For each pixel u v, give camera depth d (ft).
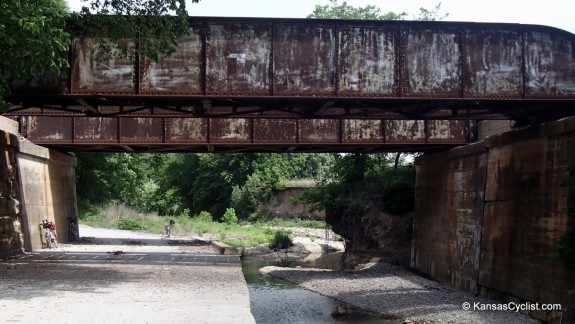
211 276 65.57
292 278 97.96
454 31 60.03
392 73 59.36
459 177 82.99
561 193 55.57
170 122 92.43
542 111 68.33
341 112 80.43
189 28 58.49
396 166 131.85
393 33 59.77
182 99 59.31
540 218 59.16
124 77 57.98
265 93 58.49
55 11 50.60
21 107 68.33
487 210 72.23
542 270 58.03
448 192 87.10
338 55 59.16
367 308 70.79
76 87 57.77
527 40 60.18
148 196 299.38
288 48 59.06
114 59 58.08
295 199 159.43
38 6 49.49
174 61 58.29
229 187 260.62
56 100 62.28
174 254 95.61
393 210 118.93
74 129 95.30
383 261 111.75
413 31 59.93
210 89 58.23
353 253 120.47
